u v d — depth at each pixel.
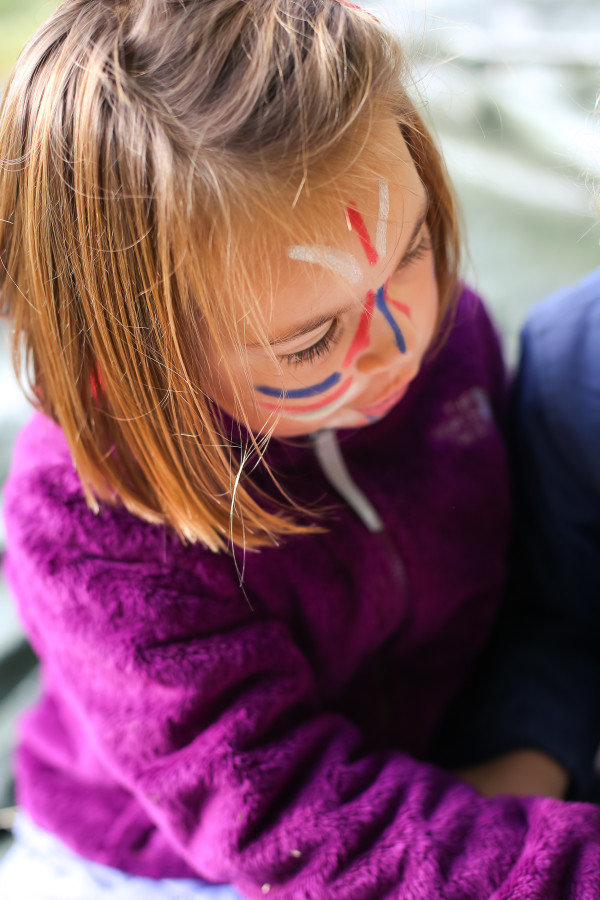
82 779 0.73
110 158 0.42
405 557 0.66
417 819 0.53
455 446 0.68
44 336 0.50
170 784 0.55
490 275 1.19
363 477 0.64
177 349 0.45
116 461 0.54
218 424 0.53
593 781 0.74
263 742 0.57
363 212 0.44
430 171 0.52
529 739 0.69
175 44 0.42
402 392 0.58
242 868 0.53
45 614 0.59
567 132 1.11
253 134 0.40
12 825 0.85
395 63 0.47
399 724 0.78
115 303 0.45
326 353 0.48
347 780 0.56
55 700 0.78
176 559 0.57
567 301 0.69
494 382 0.77
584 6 1.25
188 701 0.55
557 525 0.74
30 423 0.67
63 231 0.45
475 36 1.17
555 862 0.49
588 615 0.78
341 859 0.51
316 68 0.41
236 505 0.53
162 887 0.67
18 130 0.46
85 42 0.44
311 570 0.62
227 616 0.59
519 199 1.22
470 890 0.49
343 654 0.68
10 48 0.90
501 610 0.83
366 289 0.46
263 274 0.42
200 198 0.40
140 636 0.56
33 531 0.58
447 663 0.77
